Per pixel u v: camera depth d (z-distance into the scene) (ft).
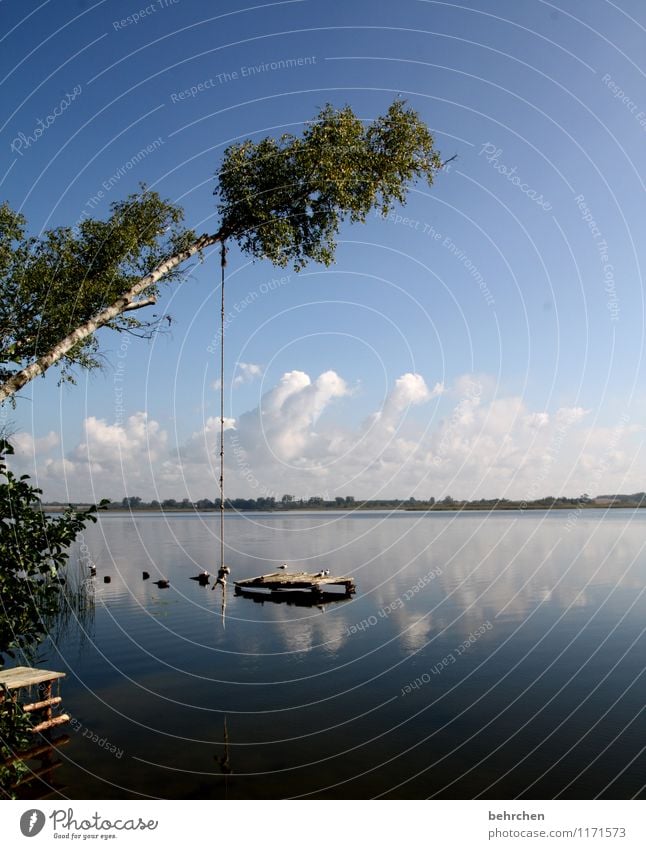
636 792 29.30
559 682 45.37
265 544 184.75
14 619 19.29
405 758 33.32
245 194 36.06
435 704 41.55
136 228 40.24
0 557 18.75
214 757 33.78
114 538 217.97
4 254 37.40
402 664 51.03
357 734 36.68
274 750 34.60
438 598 79.77
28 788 30.45
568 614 67.72
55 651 56.44
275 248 37.50
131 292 31.45
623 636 57.77
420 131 37.96
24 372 25.54
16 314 36.60
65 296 37.76
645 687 43.80
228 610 76.74
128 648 57.62
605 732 36.09
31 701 40.68
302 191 37.27
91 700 43.37
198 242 36.04
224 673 49.57
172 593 89.56
